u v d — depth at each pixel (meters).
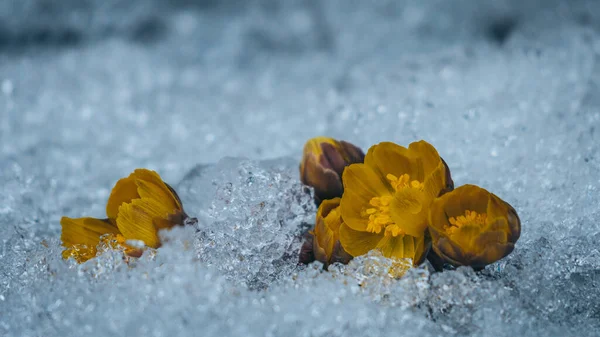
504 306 0.57
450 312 0.57
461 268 0.57
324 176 0.59
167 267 0.57
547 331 0.57
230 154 0.70
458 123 0.66
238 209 0.59
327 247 0.58
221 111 0.88
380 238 0.58
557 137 0.65
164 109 0.90
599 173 0.62
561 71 0.72
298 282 0.58
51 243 0.59
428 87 0.73
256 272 0.58
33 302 0.58
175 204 0.58
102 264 0.58
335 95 0.87
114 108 0.89
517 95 0.71
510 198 0.62
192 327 0.56
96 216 0.65
